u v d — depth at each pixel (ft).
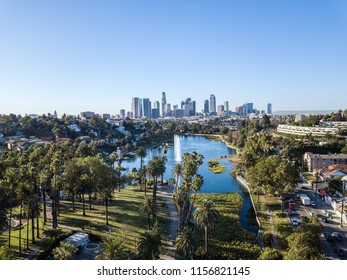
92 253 199.62
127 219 265.95
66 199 342.23
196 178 267.18
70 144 644.69
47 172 262.26
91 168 287.69
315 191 355.15
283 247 211.61
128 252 197.16
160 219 270.87
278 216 274.98
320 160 475.72
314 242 171.22
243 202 334.85
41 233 232.94
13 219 268.82
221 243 220.84
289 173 294.25
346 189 337.52
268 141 517.96
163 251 205.87
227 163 588.91
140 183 402.31
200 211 193.36
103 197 253.03
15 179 216.33
